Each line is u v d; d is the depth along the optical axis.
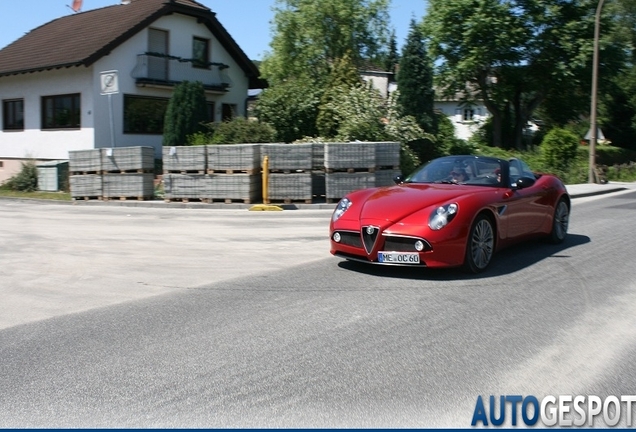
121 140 23.66
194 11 25.62
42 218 13.85
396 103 22.25
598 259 8.17
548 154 26.58
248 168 15.28
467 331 5.17
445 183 8.02
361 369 4.38
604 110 43.00
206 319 5.63
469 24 32.97
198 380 4.24
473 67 33.59
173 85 24.80
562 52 34.19
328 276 7.31
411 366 4.42
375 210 7.16
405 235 6.75
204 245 9.77
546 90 35.59
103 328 5.42
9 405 3.91
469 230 6.96
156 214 14.31
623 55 34.72
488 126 39.50
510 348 4.77
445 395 3.95
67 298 6.53
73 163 17.45
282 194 15.28
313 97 22.70
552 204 8.92
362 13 31.09
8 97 25.98
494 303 6.02
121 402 3.92
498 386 4.09
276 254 8.91
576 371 4.32
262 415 3.71
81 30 25.86
